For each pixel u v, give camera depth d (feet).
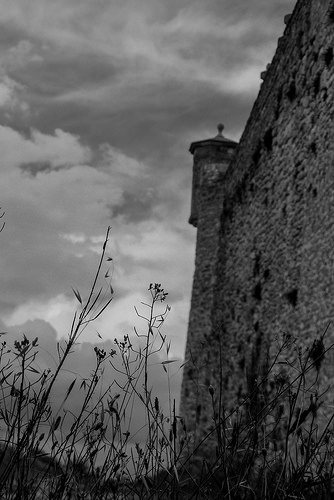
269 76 53.52
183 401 76.13
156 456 8.52
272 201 51.34
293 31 47.55
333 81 38.99
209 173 86.89
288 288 44.88
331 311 35.81
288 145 47.73
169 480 8.80
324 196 38.96
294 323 42.50
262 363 50.16
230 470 8.98
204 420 67.21
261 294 52.95
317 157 40.91
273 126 51.75
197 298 83.05
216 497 8.51
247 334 55.98
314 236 40.27
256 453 8.92
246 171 59.47
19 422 7.88
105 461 8.47
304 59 44.68
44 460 9.44
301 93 45.19
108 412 8.35
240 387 56.39
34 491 8.22
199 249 84.69
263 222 53.62
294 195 45.55
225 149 91.76
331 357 33.81
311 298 39.55
